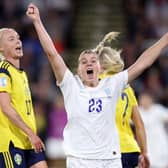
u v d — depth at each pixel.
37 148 17.19
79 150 16.92
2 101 17.59
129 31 39.06
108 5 39.47
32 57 36.00
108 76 17.59
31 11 17.09
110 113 17.02
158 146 27.56
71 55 37.75
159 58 37.38
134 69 17.08
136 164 19.33
